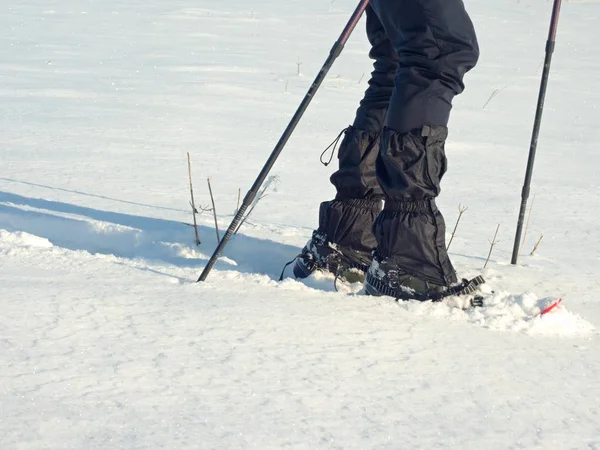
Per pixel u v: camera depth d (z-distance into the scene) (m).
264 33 12.31
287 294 2.59
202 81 8.09
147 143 5.53
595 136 6.88
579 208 4.61
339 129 6.36
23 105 6.61
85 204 3.96
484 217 4.32
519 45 12.59
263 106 7.09
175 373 1.88
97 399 1.72
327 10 15.71
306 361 2.02
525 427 1.77
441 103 2.63
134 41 10.82
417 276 2.66
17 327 2.11
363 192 3.02
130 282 2.62
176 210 3.94
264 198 4.37
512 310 2.55
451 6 2.57
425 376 2.01
